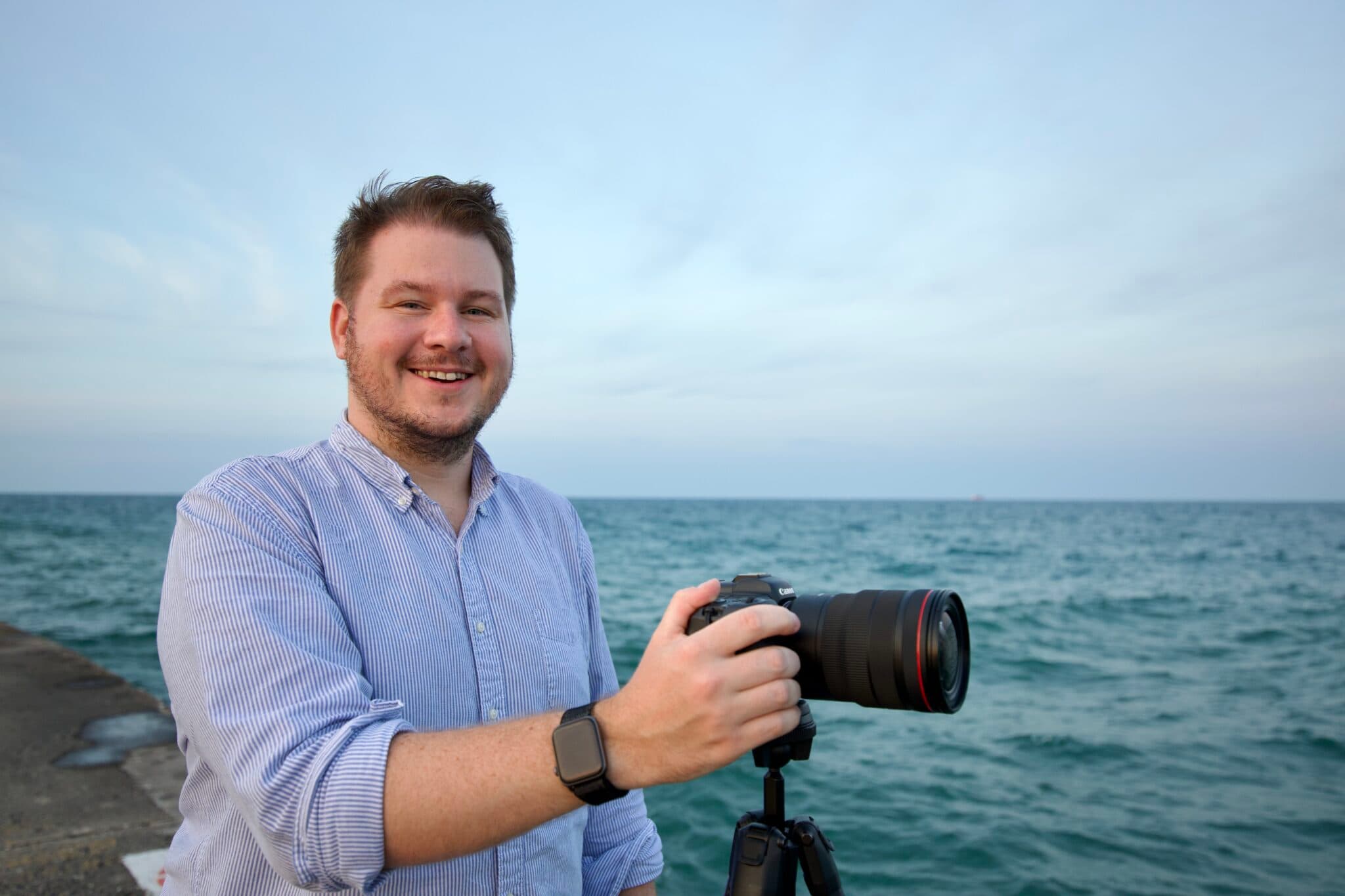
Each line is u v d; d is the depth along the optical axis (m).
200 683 1.09
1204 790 5.55
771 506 169.25
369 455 1.41
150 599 16.41
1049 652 11.09
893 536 46.47
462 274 1.44
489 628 1.42
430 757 0.98
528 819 0.98
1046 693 8.52
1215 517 92.12
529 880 1.35
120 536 39.69
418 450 1.46
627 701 0.96
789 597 1.25
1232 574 24.47
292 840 0.97
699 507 156.50
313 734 1.02
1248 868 4.42
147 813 3.60
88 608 14.95
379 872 0.98
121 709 5.43
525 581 1.52
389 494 1.41
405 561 1.37
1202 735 6.84
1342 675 9.49
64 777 4.07
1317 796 5.43
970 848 4.63
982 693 8.51
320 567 1.28
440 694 1.32
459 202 1.46
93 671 6.67
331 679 1.09
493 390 1.50
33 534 41.12
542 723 1.01
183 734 1.28
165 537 39.41
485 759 0.98
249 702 1.06
